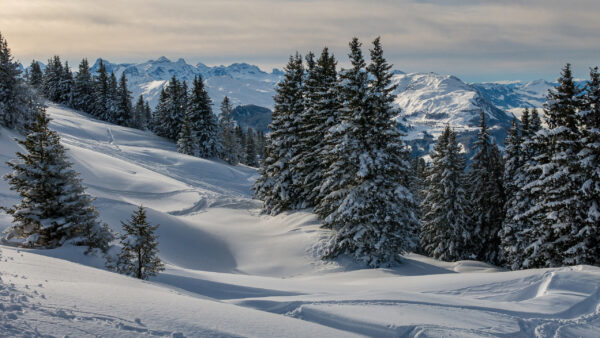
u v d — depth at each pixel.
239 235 30.05
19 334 4.05
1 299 5.11
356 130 24.02
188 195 39.72
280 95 34.47
